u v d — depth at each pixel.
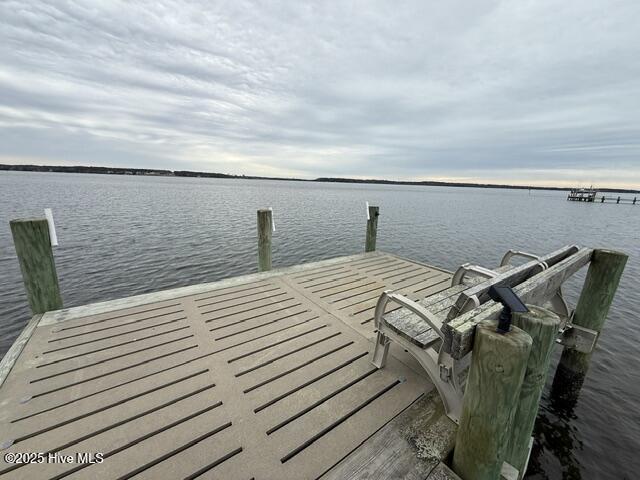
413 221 20.94
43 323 2.99
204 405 2.00
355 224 18.02
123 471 1.54
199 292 3.91
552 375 4.09
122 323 3.06
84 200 25.45
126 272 8.25
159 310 3.37
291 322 3.19
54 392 2.07
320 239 13.48
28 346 2.60
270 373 2.35
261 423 1.86
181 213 19.70
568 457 2.80
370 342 2.82
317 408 1.99
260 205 26.80
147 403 2.00
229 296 3.82
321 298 3.84
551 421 3.24
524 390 1.62
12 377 2.21
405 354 2.64
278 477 1.52
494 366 1.29
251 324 3.12
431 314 2.02
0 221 13.79
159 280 7.75
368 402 2.06
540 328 1.48
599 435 3.06
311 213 23.19
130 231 13.33
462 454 1.51
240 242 11.79
